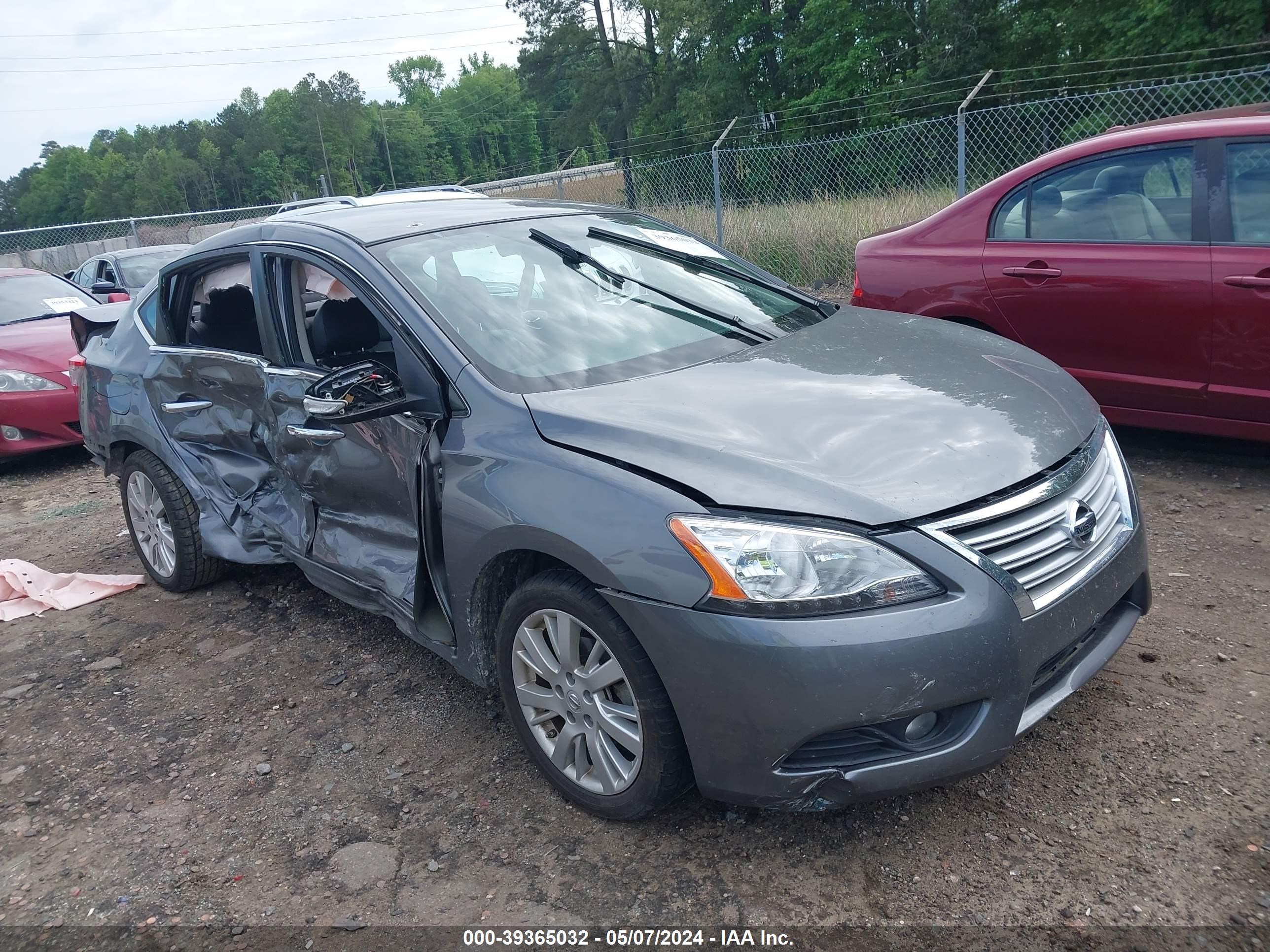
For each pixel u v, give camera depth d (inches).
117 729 133.5
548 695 103.2
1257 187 159.9
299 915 94.1
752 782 86.7
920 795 101.0
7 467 304.3
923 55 1054.4
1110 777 99.9
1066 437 98.7
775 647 82.1
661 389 105.2
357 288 120.6
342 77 4392.2
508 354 112.1
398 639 151.3
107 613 173.6
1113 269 172.9
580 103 1814.7
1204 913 82.0
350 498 126.2
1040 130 441.1
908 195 434.9
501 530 99.1
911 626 81.7
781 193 474.6
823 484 86.5
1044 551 89.8
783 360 113.7
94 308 209.0
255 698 137.6
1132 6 749.3
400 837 104.0
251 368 138.7
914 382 105.6
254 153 4473.4
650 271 136.8
